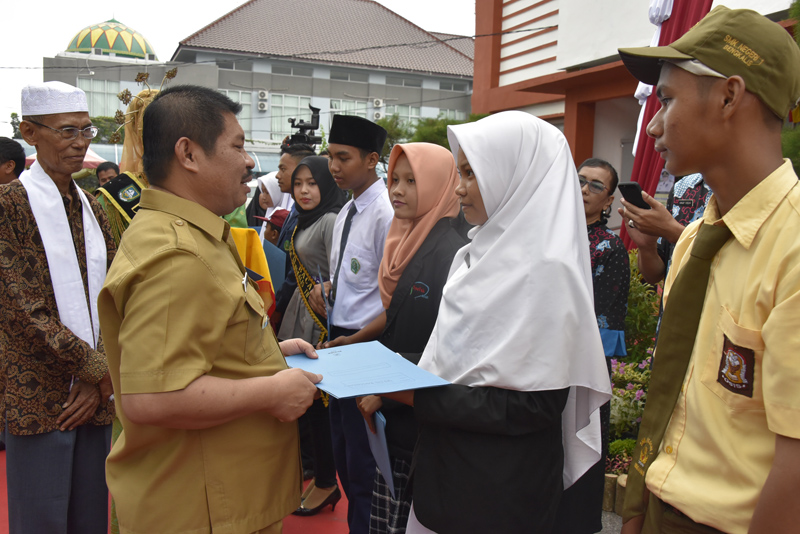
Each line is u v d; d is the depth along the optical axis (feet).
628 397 11.51
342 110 114.42
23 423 7.47
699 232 4.31
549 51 33.42
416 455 5.77
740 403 3.81
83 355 7.52
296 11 117.80
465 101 120.78
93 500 8.11
